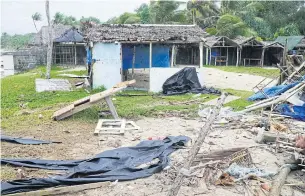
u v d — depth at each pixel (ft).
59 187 24.56
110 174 26.86
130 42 67.87
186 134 38.91
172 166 28.76
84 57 131.95
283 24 192.54
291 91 49.90
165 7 159.02
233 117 46.09
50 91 66.64
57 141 35.91
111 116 47.19
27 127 41.50
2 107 53.31
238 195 23.95
